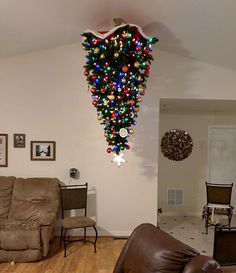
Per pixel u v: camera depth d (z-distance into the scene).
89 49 3.15
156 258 1.63
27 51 4.19
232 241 3.02
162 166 5.70
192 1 2.64
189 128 5.69
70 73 4.30
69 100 4.31
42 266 3.26
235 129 5.63
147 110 4.34
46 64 4.28
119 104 3.26
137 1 2.90
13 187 3.94
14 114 4.26
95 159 4.34
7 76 4.23
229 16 2.71
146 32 3.61
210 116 5.70
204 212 4.94
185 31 3.40
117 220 4.37
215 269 1.50
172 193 5.69
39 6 2.91
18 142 4.26
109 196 4.36
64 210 4.24
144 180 4.36
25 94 4.26
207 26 3.09
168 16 3.10
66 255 3.59
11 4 2.78
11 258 3.31
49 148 4.29
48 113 4.29
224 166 5.67
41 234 3.39
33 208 3.75
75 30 3.74
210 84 4.34
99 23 3.51
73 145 4.32
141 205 4.37
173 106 5.14
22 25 3.29
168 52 4.33
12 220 3.67
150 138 4.36
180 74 4.34
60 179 4.31
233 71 4.33
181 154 5.67
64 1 2.87
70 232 4.29
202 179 5.69
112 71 3.12
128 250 1.93
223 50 3.64
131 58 3.12
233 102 4.59
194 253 1.63
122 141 3.52
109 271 3.17
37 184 3.96
